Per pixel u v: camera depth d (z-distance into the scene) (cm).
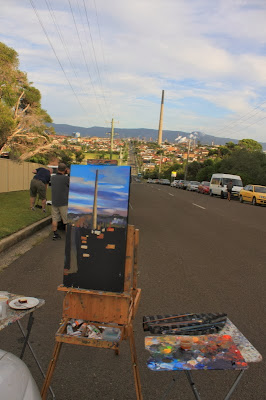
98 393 281
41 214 1194
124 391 285
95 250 261
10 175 2148
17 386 186
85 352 343
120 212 258
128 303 258
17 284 538
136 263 294
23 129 2928
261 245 920
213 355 227
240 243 940
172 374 311
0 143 2295
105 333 257
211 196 3425
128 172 262
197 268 671
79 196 266
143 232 1062
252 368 323
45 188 1252
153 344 240
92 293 259
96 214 262
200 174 5706
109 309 259
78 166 272
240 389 291
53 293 503
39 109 3072
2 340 359
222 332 259
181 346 234
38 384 287
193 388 225
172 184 6228
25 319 412
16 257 703
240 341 248
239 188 3086
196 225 1261
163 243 907
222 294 523
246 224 1323
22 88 2898
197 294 519
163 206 1961
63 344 356
